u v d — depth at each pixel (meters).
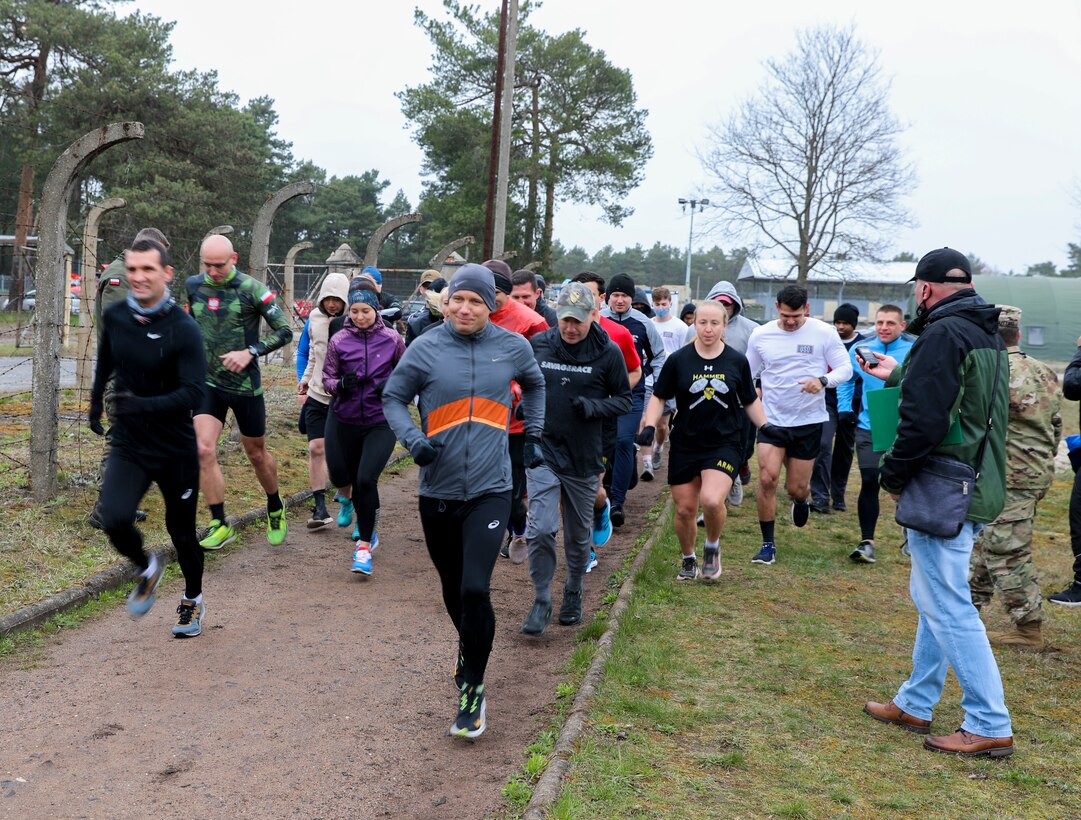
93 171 38.50
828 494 10.02
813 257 40.75
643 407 8.96
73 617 5.54
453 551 4.49
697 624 5.98
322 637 5.55
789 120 39.78
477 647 4.23
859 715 4.64
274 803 3.66
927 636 4.45
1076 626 6.37
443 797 3.75
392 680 4.98
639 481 11.73
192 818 3.52
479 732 4.26
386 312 8.25
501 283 6.58
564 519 6.00
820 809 3.63
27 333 22.55
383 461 6.75
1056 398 5.80
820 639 5.80
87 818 3.48
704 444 6.75
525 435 4.64
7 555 6.09
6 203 45.62
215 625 5.62
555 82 38.00
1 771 3.79
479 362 4.35
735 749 4.15
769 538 7.67
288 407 13.64
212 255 6.36
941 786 3.90
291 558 7.17
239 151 39.81
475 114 36.78
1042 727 4.60
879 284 65.88
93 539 6.62
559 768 3.79
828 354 7.50
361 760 4.06
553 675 5.14
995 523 5.84
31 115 35.44
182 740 4.15
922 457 4.21
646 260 135.88
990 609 6.71
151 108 37.66
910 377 4.26
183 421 4.95
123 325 4.81
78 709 4.40
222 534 6.63
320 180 69.31
